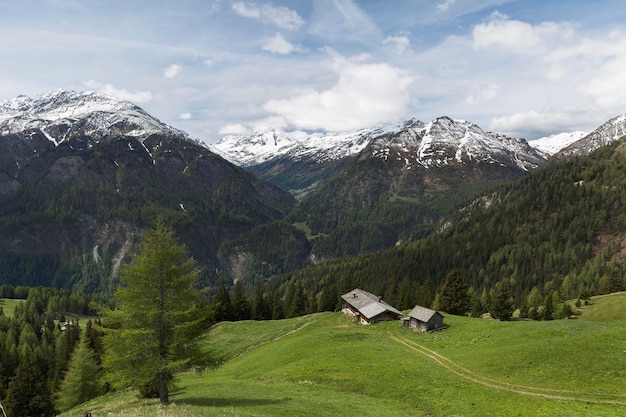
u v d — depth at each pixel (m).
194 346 41.19
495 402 42.31
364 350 66.00
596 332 55.66
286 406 40.44
